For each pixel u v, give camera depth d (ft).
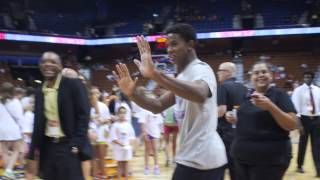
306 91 26.04
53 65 13.44
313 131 26.11
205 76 8.33
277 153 11.60
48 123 13.43
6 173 24.17
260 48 73.72
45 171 13.57
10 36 68.44
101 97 33.86
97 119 23.31
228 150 16.31
